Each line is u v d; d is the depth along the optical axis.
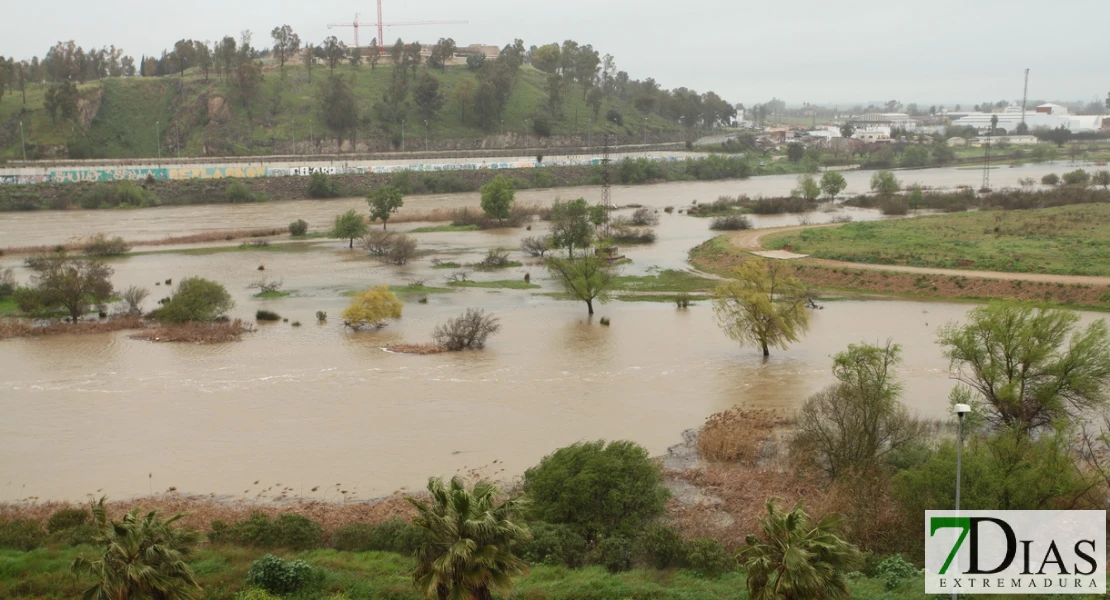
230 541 33.53
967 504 32.25
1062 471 32.94
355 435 47.41
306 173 187.38
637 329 72.88
